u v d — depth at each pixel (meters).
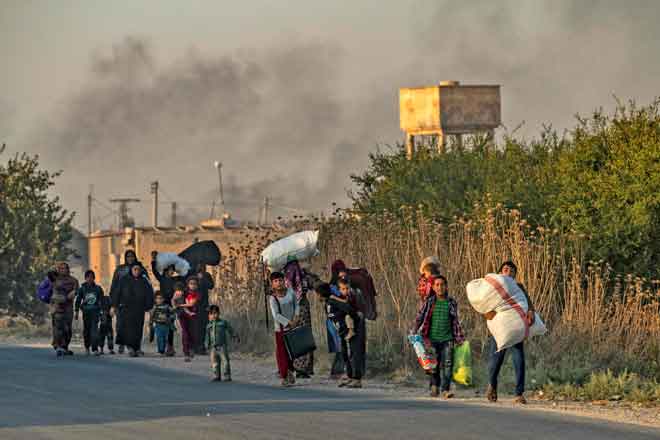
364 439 33.44
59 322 68.25
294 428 35.66
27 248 113.06
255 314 72.25
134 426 36.50
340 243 70.69
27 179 114.62
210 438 33.81
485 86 132.50
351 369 50.56
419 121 134.25
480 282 44.66
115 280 68.75
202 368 60.47
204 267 69.69
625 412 41.81
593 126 76.19
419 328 46.28
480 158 86.75
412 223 69.00
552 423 37.12
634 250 69.62
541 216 73.31
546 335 58.06
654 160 71.50
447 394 45.78
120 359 66.12
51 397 45.12
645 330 59.31
